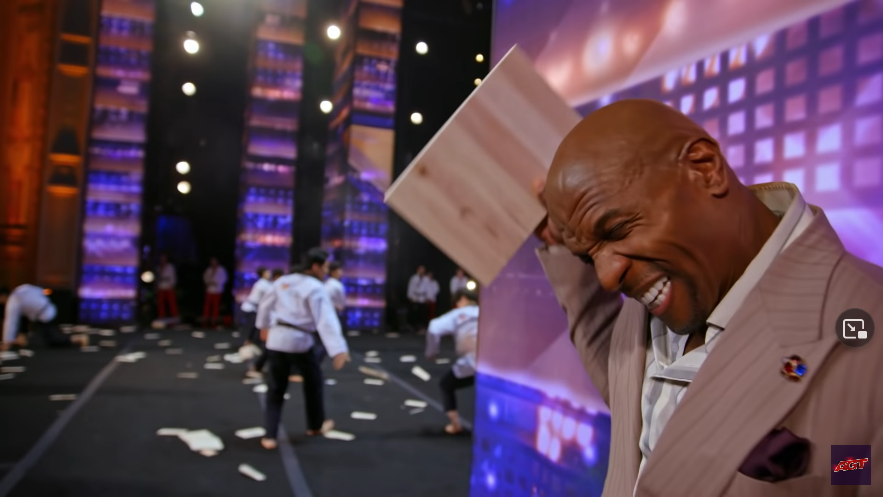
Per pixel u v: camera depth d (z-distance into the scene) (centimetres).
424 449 419
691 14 132
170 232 1373
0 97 1049
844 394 50
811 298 54
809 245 57
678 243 55
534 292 188
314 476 357
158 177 1244
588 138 60
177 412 508
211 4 1295
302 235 1308
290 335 414
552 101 86
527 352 191
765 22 115
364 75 1141
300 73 1188
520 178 85
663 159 56
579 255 63
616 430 76
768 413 52
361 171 1154
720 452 53
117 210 1105
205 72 1345
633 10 148
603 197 56
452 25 1261
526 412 189
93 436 428
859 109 98
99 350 852
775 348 53
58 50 1065
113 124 1098
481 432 214
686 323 60
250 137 1163
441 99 1281
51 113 1066
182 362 770
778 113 111
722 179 57
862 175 97
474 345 457
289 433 452
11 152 1052
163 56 1192
